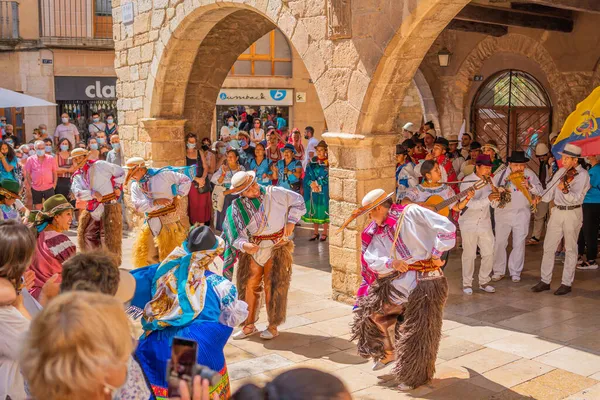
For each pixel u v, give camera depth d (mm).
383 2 7363
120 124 13469
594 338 6895
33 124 22688
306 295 8719
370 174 7961
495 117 15203
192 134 12758
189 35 11141
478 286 9023
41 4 22375
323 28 8156
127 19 12539
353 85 7852
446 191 7879
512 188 8992
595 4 10875
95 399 1940
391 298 5691
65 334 1876
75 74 22938
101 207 9062
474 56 15180
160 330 4168
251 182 6734
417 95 17984
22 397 3420
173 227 8453
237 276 7047
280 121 20656
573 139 8289
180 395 2232
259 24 13445
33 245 3541
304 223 13977
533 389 5668
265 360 6430
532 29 13820
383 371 6133
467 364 6242
